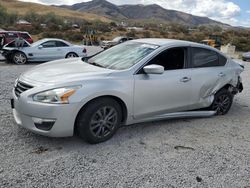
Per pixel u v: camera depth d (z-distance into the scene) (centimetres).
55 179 315
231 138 470
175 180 331
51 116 365
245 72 1377
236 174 356
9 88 729
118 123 429
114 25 8494
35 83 383
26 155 363
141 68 441
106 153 385
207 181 334
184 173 348
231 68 580
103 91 392
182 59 498
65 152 379
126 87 417
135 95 430
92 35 3616
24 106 373
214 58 556
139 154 388
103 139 415
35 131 376
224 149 426
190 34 7081
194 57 516
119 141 426
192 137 462
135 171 344
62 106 365
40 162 349
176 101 489
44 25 5803
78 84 379
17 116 404
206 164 375
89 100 384
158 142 432
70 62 496
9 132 427
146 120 464
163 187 315
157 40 518
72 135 389
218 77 543
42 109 363
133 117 443
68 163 351
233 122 553
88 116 388
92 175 328
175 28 7931
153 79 448
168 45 482
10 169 329
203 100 533
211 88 538
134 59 455
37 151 376
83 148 394
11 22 7144
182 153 402
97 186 308
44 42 1436
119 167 350
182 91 490
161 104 470
